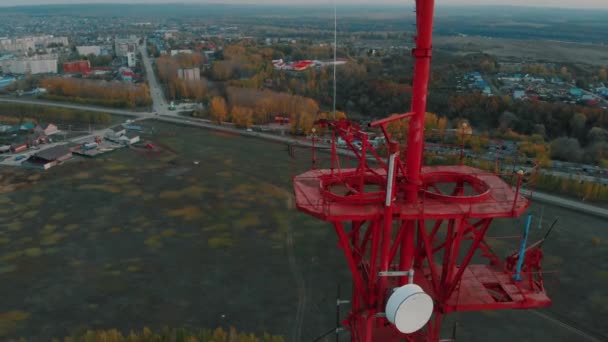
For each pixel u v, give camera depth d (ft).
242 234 245.65
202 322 176.45
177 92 582.35
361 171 84.28
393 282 90.43
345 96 524.11
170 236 243.40
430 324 91.15
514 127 417.90
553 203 277.03
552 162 344.90
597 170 332.39
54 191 301.43
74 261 218.79
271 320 177.68
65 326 174.09
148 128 458.50
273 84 583.17
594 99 499.92
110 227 253.24
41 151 362.94
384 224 75.00
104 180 321.93
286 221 260.21
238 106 476.13
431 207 78.28
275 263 217.36
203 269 212.23
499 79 613.52
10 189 303.68
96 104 550.36
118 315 180.45
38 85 627.87
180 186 311.68
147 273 209.05
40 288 197.36
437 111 464.65
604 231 245.65
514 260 95.20
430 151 354.13
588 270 211.20
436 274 86.43
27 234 244.22
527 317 180.34
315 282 202.08
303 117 429.38
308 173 94.22
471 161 318.24
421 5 74.23
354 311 92.02
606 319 179.01
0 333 169.37
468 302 86.17
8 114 500.33
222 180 322.96
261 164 355.36
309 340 166.61
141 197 293.43
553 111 419.54
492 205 79.00
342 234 79.56
